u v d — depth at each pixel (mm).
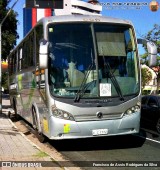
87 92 10953
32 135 15117
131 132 11328
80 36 11320
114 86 11164
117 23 11703
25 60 15578
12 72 21484
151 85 73375
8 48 38000
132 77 11469
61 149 12062
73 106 10812
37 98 12938
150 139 13750
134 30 11844
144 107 17188
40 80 12023
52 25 11281
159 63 51500
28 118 15570
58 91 10906
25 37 15391
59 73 11008
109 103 11008
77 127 10797
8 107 30656
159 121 15648
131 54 11625
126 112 11195
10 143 12109
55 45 11156
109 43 11461
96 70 11117
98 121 10922
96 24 11508
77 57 11164
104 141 13336
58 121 10773
